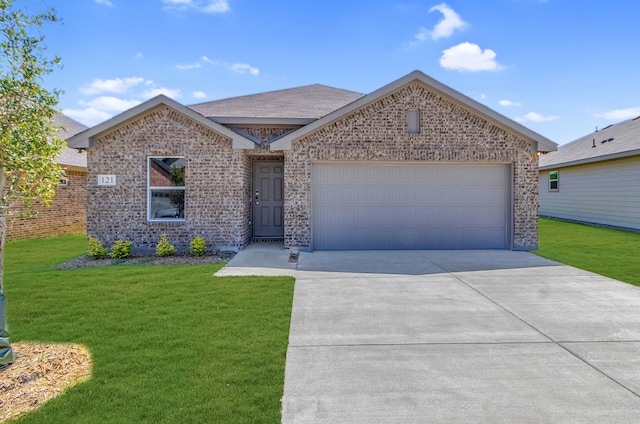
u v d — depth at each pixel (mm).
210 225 10125
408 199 10414
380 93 9922
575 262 8797
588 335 4492
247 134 10305
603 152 16188
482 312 5320
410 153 10141
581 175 18141
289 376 3492
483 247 10531
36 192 4145
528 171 10328
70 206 15430
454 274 7602
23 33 3758
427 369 3650
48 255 10070
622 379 3455
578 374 3549
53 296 5934
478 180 10492
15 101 3785
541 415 2887
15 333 4414
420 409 2971
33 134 3855
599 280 7117
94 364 3619
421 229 10461
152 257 9375
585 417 2861
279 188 12031
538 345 4211
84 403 2955
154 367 3566
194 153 10055
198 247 9492
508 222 10508
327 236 10344
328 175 10305
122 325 4672
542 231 14984
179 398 3031
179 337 4301
